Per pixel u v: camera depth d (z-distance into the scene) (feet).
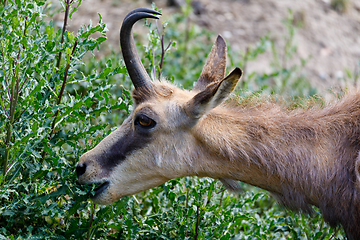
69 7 35.78
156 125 32.32
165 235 35.68
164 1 78.74
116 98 46.93
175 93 33.60
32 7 33.73
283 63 69.77
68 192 32.81
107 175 32.94
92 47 34.22
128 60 33.12
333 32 82.58
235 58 65.62
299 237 38.78
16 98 30.76
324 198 33.42
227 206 38.34
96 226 33.47
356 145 33.01
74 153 34.71
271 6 84.12
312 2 89.04
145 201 40.22
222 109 34.88
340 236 39.68
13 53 32.14
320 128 33.76
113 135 33.27
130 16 31.73
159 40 45.39
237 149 33.14
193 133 32.81
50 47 33.30
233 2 83.66
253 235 38.06
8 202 33.42
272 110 35.14
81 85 51.49
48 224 34.32
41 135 31.07
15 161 30.83
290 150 33.35
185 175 34.19
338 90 40.06
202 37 71.82
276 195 35.27
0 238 30.45
